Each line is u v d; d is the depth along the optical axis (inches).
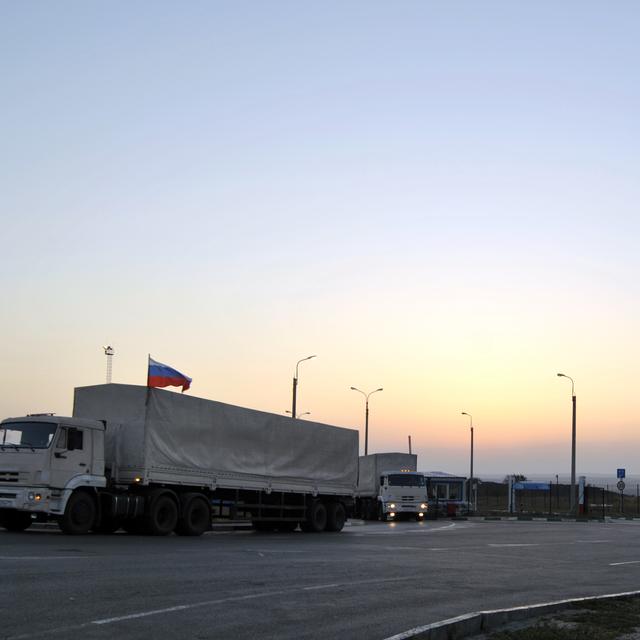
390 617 455.8
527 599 558.3
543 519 2199.8
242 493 1162.6
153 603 450.6
